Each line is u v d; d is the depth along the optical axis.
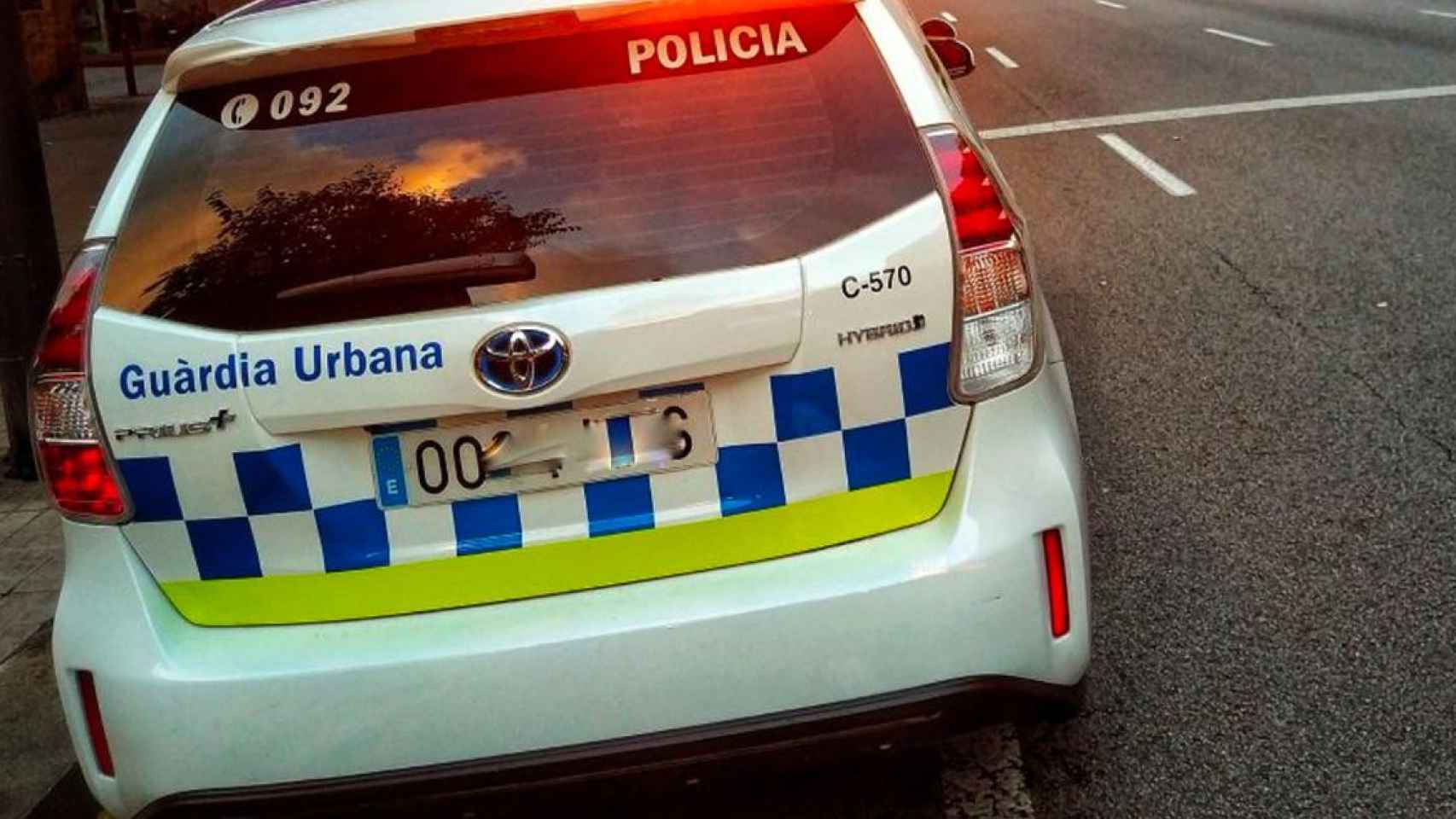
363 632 2.56
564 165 2.62
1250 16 18.17
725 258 2.54
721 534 2.57
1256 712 3.41
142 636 2.60
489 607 2.57
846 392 2.55
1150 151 9.87
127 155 2.77
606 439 2.56
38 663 4.05
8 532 5.08
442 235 2.57
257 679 2.53
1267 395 5.35
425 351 2.49
